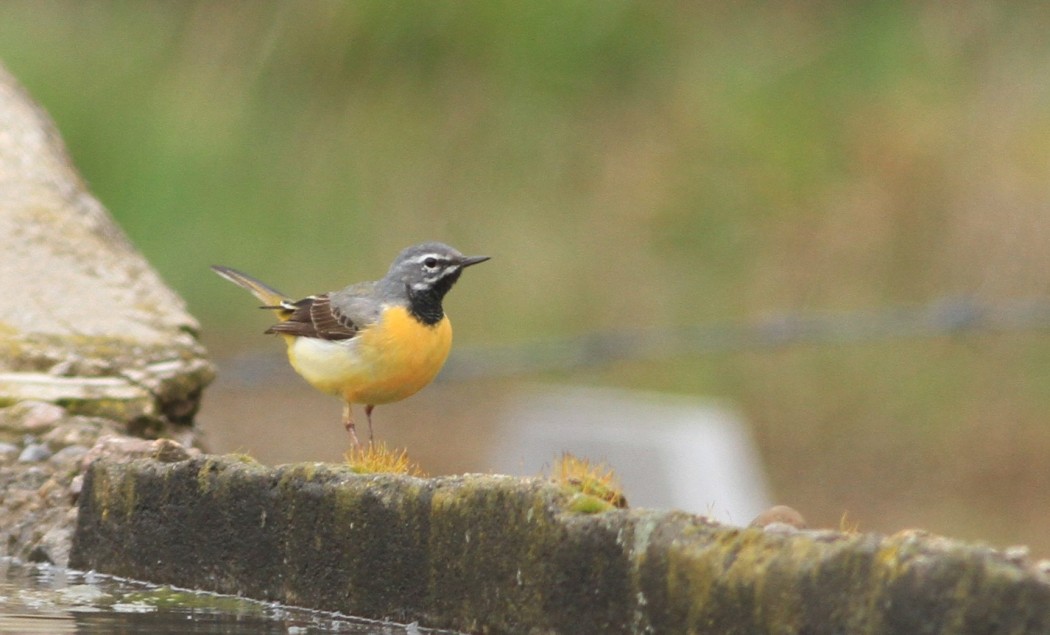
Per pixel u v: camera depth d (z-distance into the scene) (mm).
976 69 22422
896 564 4152
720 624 4535
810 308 19656
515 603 5188
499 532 5270
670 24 24359
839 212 20266
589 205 22094
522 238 21500
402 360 8461
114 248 9648
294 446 17484
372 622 5727
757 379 18781
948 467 17281
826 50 23625
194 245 21141
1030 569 4066
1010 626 3957
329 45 23031
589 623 4934
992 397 18047
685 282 20562
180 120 22203
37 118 10641
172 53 23062
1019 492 16656
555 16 23719
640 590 4781
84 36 23344
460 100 23125
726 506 11961
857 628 4207
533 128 22922
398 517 5660
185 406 8578
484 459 16328
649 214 21625
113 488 6938
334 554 5910
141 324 8844
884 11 24125
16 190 9727
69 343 8477
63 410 7957
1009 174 19609
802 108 22438
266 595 6188
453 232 21750
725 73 23469
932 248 19359
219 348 19484
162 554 6660
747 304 20000
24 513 7520
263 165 22094
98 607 6070
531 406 16766
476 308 20469
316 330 8617
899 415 18125
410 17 23031
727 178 21734
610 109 23359
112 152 21719
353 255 21344
